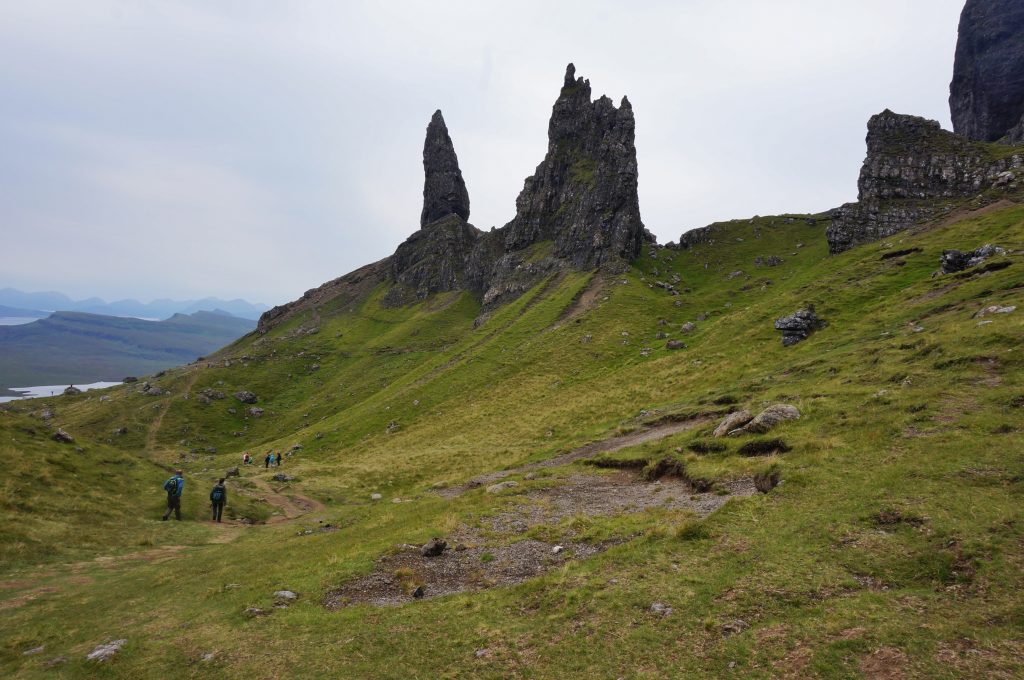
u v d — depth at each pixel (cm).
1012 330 2953
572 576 1552
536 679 1091
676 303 11806
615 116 17250
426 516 2633
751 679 967
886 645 973
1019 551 1164
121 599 1831
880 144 12162
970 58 17812
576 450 4212
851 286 7206
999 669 859
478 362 10794
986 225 7819
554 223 17538
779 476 2030
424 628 1375
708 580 1359
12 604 1777
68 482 3161
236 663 1278
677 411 4362
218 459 9769
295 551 2314
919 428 2128
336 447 8731
